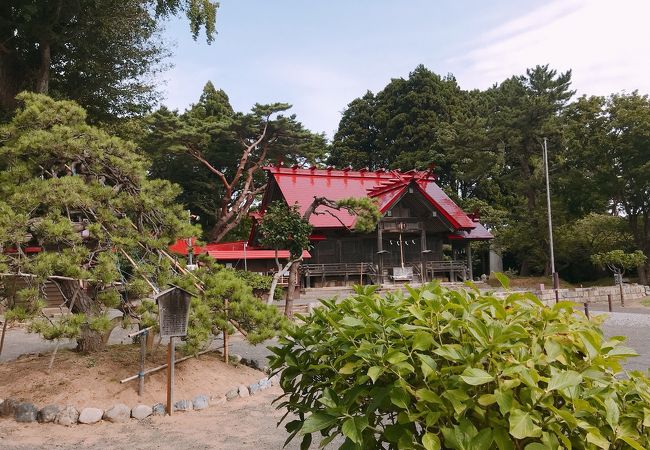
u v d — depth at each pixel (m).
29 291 6.48
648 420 2.13
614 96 35.22
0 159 8.73
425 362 2.38
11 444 5.96
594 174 36.00
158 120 35.25
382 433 2.61
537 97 37.25
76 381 7.43
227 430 6.52
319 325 3.20
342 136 56.03
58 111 8.86
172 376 7.23
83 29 21.31
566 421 2.13
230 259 25.91
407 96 49.34
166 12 23.05
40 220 7.48
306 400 3.20
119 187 8.91
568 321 2.73
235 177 40.03
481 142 39.78
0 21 19.80
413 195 30.61
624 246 35.94
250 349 12.26
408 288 2.96
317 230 30.47
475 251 43.16
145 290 7.45
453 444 2.22
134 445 5.98
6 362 8.95
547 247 37.44
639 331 15.12
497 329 2.44
